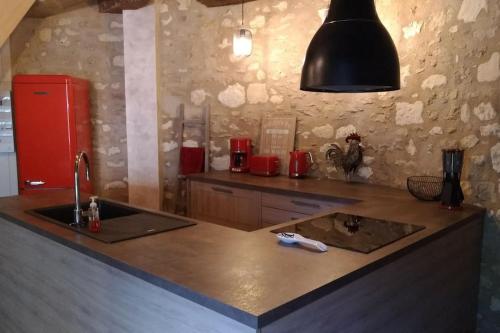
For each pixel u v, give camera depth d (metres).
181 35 4.12
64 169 3.88
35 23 4.22
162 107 4.18
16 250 2.28
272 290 1.21
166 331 1.36
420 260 1.84
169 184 4.29
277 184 3.23
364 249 1.61
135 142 4.11
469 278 2.39
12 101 3.81
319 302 1.29
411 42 2.84
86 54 4.37
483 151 2.47
